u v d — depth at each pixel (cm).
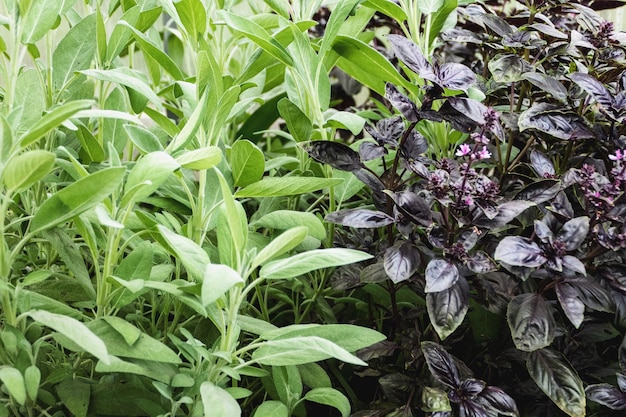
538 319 97
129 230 102
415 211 99
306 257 94
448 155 112
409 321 106
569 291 97
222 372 96
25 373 90
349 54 110
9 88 99
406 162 101
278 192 101
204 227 101
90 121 110
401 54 101
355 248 107
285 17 114
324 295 112
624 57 106
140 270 96
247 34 105
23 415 95
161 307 108
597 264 99
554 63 111
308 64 108
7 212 107
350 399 106
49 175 102
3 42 99
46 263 105
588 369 103
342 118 106
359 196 119
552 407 102
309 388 105
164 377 93
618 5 116
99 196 90
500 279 102
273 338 96
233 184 104
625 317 99
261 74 123
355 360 90
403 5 114
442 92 101
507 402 97
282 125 139
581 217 97
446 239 99
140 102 107
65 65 105
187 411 97
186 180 106
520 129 102
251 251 95
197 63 100
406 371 104
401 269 98
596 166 106
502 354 102
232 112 107
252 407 107
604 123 106
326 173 112
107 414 95
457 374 98
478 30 120
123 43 108
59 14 104
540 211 104
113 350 92
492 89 110
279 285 113
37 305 94
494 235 103
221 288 87
